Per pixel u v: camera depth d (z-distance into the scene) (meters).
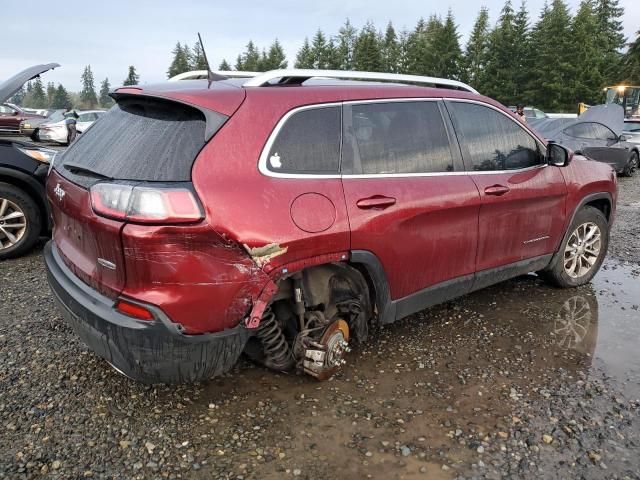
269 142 2.64
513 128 4.02
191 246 2.34
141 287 2.38
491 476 2.41
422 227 3.26
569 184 4.36
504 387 3.15
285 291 2.88
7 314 3.99
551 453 2.57
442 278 3.54
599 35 56.25
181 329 2.39
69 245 2.92
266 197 2.54
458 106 3.66
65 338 3.61
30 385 3.03
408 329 3.93
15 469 2.38
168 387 3.05
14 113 21.97
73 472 2.37
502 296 4.64
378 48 64.44
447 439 2.66
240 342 2.59
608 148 13.08
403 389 3.11
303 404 2.93
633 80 48.84
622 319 4.18
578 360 3.49
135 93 2.78
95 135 2.97
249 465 2.45
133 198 2.31
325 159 2.86
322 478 2.38
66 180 2.84
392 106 3.26
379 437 2.67
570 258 4.71
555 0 54.69
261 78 2.87
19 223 5.39
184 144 2.48
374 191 3.00
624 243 6.58
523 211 3.98
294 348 2.99
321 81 3.17
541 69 50.41
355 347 3.62
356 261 2.93
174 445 2.57
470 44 57.00
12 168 5.21
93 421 2.73
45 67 5.92
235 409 2.87
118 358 2.50
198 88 2.73
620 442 2.65
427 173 3.35
